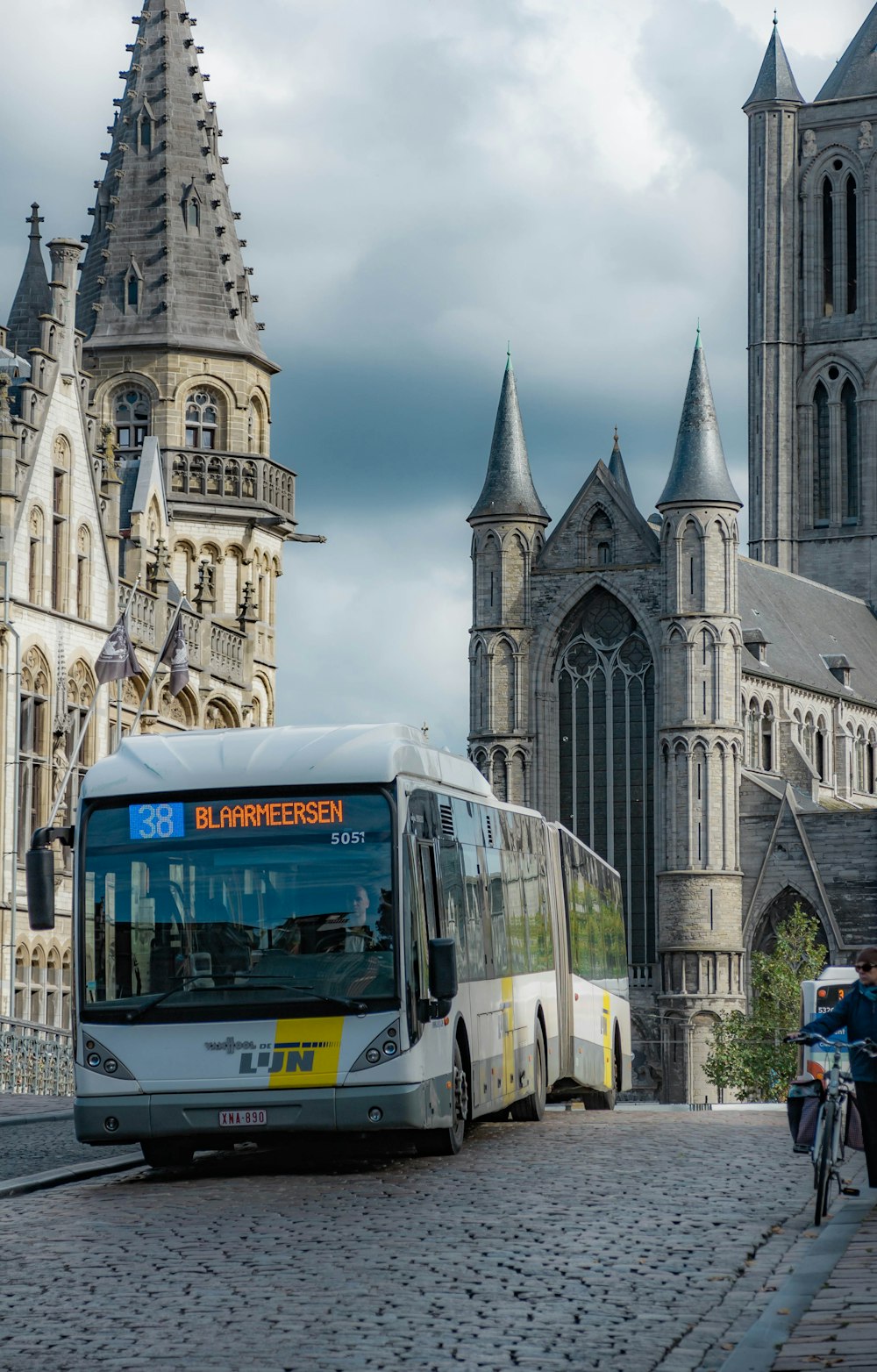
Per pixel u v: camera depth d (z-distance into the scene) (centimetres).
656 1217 2436
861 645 17812
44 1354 1697
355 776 3094
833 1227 2347
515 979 3959
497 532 15125
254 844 3086
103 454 7719
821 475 18788
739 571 16612
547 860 4569
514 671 15062
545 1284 1975
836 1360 1584
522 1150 3344
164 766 3130
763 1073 12281
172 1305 1894
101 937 3088
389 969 3039
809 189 18725
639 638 14812
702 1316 1827
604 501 14950
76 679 7444
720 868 14362
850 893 14500
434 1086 3139
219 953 3061
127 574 8419
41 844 3156
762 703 15612
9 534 6925
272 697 10581
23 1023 6203
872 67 18800
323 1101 3012
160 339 10456
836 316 18675
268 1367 1628
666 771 14538
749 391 18838
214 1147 3341
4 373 7631
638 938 14612
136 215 10638
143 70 10806
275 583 10750
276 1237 2306
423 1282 1991
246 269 10900
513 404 15412
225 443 10569
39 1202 2753
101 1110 3047
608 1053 5459
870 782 17200
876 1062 2575
